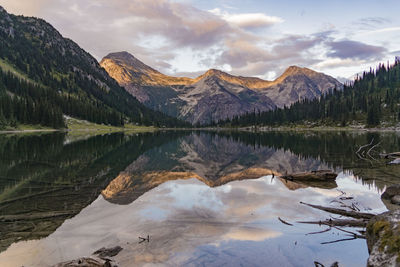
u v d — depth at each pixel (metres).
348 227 9.62
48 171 20.94
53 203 12.36
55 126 125.44
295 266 6.74
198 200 13.12
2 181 17.17
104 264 6.29
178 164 27.05
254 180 19.00
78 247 7.79
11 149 36.72
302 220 10.30
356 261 7.04
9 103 109.00
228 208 11.76
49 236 8.56
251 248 7.75
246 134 112.31
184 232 8.91
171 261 6.93
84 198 13.29
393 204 12.89
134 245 7.88
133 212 11.06
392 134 86.88
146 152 38.00
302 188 16.36
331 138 69.06
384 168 23.98
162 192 14.84
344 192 15.34
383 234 6.57
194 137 88.50
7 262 6.90
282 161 29.62
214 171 23.14
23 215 10.62
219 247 7.79
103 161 27.30
